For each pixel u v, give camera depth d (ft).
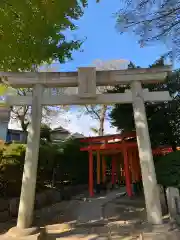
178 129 32.22
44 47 17.71
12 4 14.52
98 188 45.06
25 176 16.99
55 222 21.97
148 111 33.81
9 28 16.20
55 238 16.37
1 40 16.40
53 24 16.65
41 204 32.68
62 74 18.90
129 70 18.95
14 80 18.61
